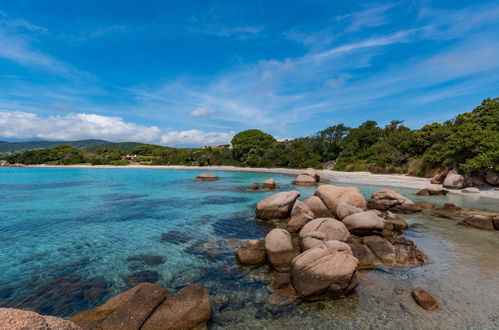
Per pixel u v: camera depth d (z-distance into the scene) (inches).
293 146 2427.4
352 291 256.7
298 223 455.2
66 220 555.5
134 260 346.0
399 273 293.9
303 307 235.0
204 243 410.3
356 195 582.9
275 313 228.1
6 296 260.1
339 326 208.5
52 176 1737.2
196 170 2338.8
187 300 216.5
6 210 657.0
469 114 1098.7
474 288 258.8
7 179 1510.8
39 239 432.1
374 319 215.2
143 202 761.6
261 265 325.4
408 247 346.3
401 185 1009.5
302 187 1071.0
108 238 436.5
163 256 359.3
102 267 325.7
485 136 890.1
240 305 241.3
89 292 268.4
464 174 931.3
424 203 642.8
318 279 248.4
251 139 2778.1
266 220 548.1
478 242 391.9
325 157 2047.2
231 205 713.0
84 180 1449.3
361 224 420.2
